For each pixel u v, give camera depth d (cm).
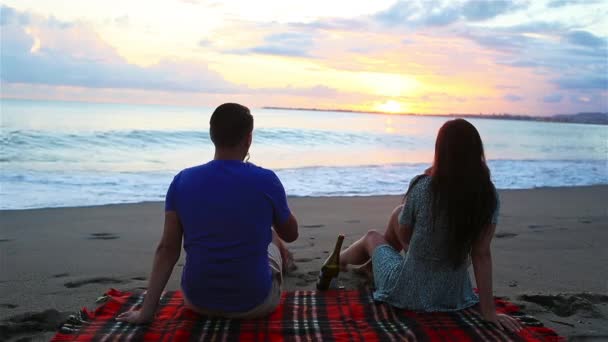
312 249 541
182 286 304
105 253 513
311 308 330
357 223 706
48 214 718
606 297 389
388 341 278
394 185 1159
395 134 2920
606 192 1144
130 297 344
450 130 301
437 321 308
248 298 298
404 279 328
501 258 516
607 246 580
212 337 281
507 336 287
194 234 291
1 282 411
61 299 372
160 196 919
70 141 1686
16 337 302
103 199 876
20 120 2331
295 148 2094
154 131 1830
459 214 296
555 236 634
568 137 4288
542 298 383
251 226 290
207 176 292
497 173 1530
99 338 275
